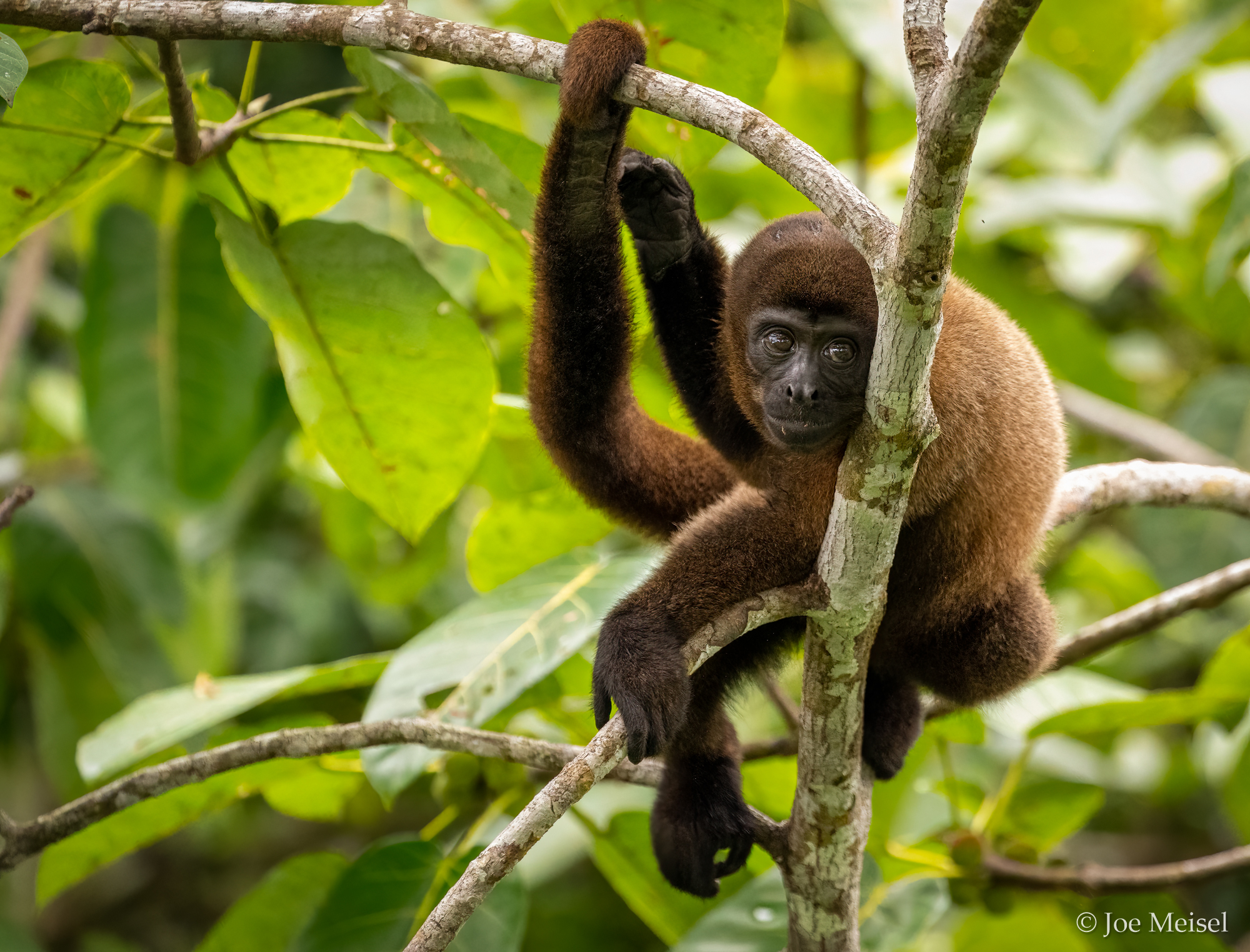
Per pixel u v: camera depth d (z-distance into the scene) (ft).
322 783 33.47
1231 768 35.53
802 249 26.17
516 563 36.19
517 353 42.29
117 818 29.78
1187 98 56.59
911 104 41.27
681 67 27.55
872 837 33.58
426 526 32.09
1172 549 44.88
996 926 35.04
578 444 28.63
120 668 43.83
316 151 28.43
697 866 27.40
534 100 44.80
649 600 24.58
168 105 27.66
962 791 35.83
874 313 25.34
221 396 36.58
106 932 55.52
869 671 28.76
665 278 29.19
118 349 35.94
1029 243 50.78
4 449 48.21
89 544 43.80
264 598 49.55
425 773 32.63
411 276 28.48
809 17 50.90
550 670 27.66
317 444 30.83
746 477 30.07
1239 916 48.49
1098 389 47.26
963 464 24.89
